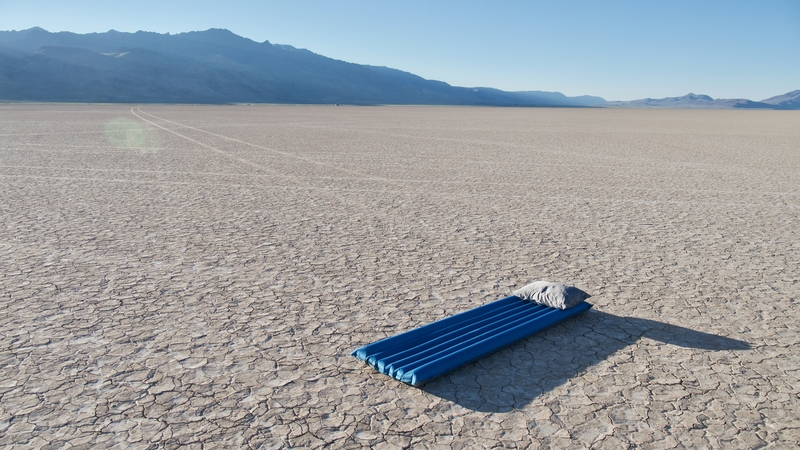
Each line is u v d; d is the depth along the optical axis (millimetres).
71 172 15250
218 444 3533
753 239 9070
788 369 4664
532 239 8844
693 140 30953
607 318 5727
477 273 7102
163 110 71750
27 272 6855
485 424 3781
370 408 3955
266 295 6191
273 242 8391
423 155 20875
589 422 3834
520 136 32406
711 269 7438
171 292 6242
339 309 5820
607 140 30141
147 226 9250
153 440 3572
